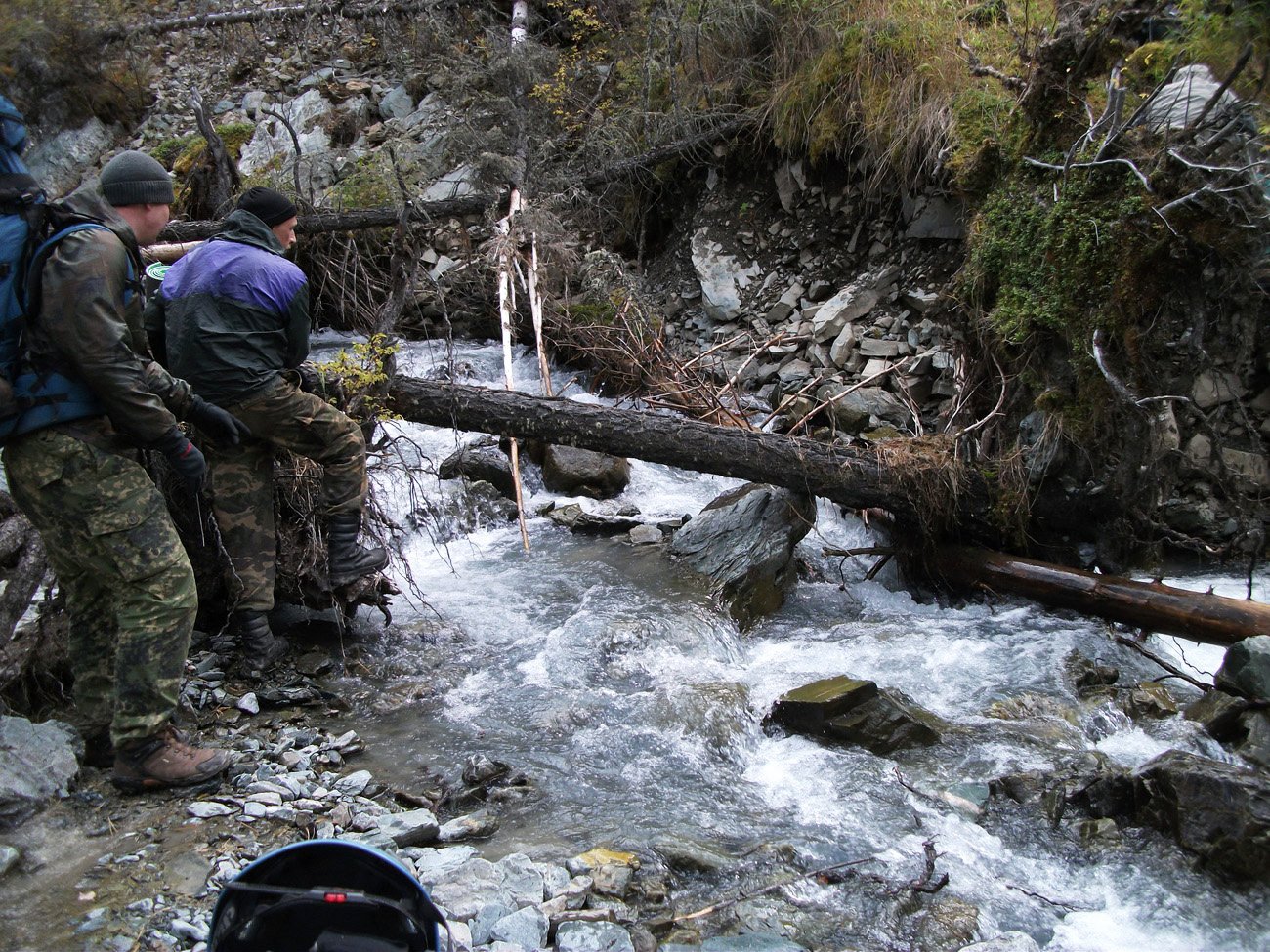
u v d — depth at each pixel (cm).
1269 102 473
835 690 400
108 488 300
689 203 878
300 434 391
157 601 311
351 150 925
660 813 343
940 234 721
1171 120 481
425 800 342
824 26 786
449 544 577
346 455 403
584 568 539
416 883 195
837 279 771
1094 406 500
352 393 454
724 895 300
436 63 987
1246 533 513
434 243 856
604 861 308
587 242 884
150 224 318
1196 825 320
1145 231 480
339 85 997
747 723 401
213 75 1031
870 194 768
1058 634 477
